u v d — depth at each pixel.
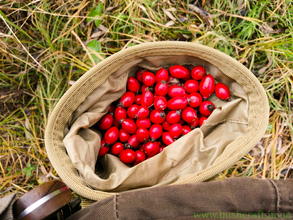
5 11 0.43
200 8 0.45
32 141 0.44
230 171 0.44
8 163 0.44
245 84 0.35
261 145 0.44
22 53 0.44
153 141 0.38
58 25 0.44
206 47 0.35
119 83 0.37
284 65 0.43
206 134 0.38
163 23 0.45
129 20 0.45
